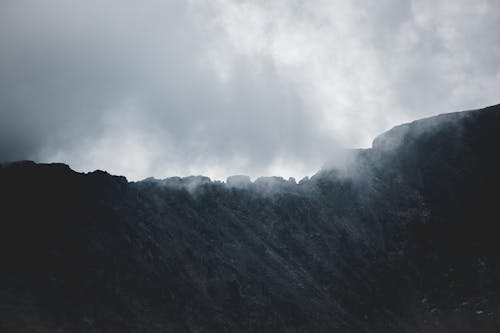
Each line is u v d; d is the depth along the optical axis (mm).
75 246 161375
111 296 151000
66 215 170750
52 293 143500
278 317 170750
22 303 136750
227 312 165875
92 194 184000
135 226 181125
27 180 176625
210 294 170125
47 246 157625
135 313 149000
